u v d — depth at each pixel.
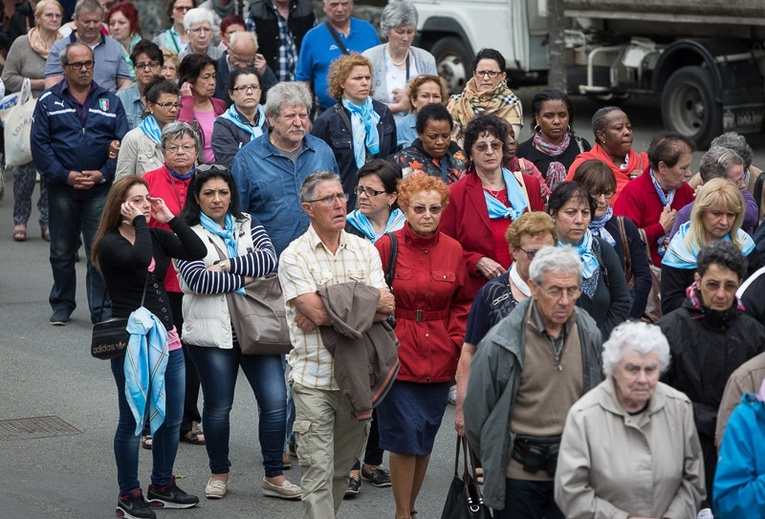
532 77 55.56
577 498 13.98
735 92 47.25
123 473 19.38
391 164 21.48
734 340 15.99
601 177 20.62
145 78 30.95
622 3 50.00
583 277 18.48
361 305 17.52
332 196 17.92
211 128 28.36
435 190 18.83
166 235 19.39
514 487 15.41
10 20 52.00
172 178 23.14
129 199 18.78
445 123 23.91
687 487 14.20
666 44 51.19
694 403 16.11
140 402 18.62
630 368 13.66
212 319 19.98
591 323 15.56
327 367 17.86
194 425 23.39
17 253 38.22
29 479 21.05
